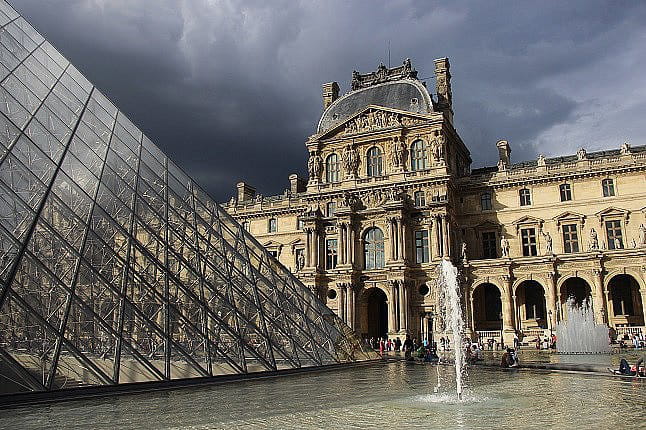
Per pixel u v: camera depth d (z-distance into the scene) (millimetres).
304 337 44406
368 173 94250
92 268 29844
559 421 19750
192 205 46562
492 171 100000
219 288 39781
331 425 19266
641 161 81812
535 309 85188
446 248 84188
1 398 22203
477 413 21859
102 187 37062
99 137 42156
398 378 37281
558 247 84938
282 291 47531
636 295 79500
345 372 42562
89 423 19312
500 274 81750
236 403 24406
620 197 82938
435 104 99000
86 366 25734
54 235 29297
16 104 35625
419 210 87688
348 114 100188
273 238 104812
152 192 42281
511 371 43094
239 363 35312
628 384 31750
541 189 88000
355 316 86750
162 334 31094
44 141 35375
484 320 87625
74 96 43781
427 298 84750
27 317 24656
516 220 88000
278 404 24203
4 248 26859
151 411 22000
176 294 34938
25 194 30672
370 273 87750
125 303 30141
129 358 28266
